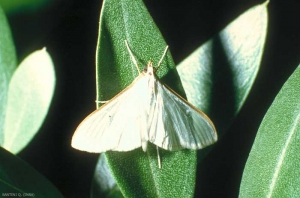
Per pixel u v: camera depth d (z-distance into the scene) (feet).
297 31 0.63
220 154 0.58
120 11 0.48
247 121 0.60
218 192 0.58
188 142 0.49
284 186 0.46
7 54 0.54
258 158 0.47
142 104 0.49
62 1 0.61
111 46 0.48
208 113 0.51
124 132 0.49
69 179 0.57
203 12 0.63
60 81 0.60
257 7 0.51
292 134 0.47
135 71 0.48
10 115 0.53
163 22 0.63
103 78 0.48
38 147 0.58
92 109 0.60
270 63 0.62
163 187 0.48
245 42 0.51
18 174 0.46
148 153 0.48
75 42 0.61
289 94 0.47
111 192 0.51
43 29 0.61
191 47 0.62
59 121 0.59
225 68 0.51
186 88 0.52
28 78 0.53
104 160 0.52
